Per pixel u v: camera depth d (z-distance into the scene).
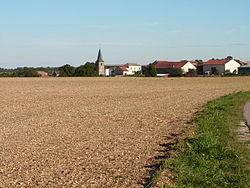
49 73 143.62
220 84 62.59
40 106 24.08
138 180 7.41
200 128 13.13
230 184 6.97
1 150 10.45
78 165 8.63
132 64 163.50
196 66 127.62
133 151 9.87
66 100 28.61
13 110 21.88
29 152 10.10
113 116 17.97
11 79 75.00
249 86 55.62
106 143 11.04
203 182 7.09
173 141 11.09
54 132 13.40
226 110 19.52
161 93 37.16
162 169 7.89
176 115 17.92
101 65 151.50
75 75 102.75
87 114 19.12
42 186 7.24
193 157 8.88
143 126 14.37
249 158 8.85
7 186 7.31
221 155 9.01
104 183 7.29
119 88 47.97
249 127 13.67
